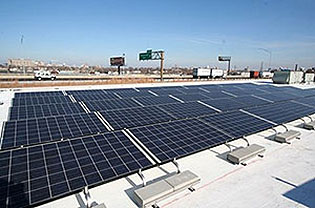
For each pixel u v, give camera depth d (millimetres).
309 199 7992
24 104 16281
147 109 16844
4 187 6832
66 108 16094
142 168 8578
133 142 10469
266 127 14430
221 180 9133
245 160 10617
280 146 13008
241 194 8227
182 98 21938
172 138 11312
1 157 8328
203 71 77188
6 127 11562
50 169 7918
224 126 13719
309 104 24047
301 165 10656
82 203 7445
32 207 6328
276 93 30328
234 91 28812
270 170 10086
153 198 7285
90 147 9625
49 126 12164
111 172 8109
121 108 16797
